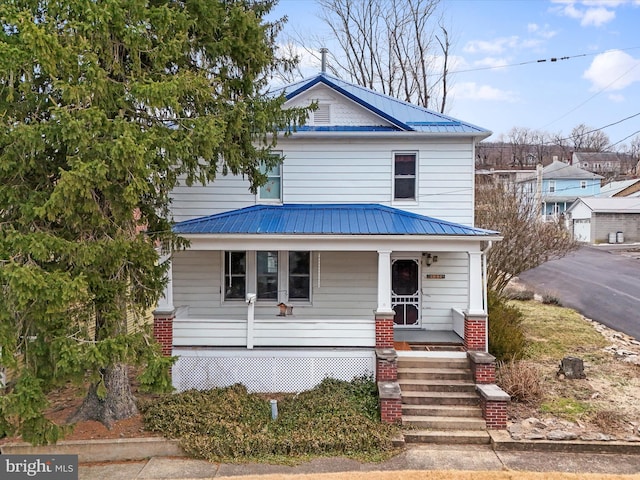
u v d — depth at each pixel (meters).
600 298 22.16
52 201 6.98
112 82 7.66
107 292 8.04
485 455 8.91
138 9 7.59
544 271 30.05
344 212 13.43
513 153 79.81
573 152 80.12
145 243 8.46
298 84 15.33
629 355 13.98
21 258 7.29
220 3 9.27
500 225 18.67
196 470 8.41
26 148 7.19
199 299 14.23
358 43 30.12
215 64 9.50
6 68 6.77
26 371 7.39
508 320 14.44
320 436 9.08
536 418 10.09
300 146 14.07
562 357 13.90
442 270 14.12
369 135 13.64
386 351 11.11
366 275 14.12
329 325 11.60
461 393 10.57
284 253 14.24
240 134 9.85
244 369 11.50
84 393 7.98
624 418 9.98
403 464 8.56
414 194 14.09
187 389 11.32
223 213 13.56
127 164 7.18
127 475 8.24
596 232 46.59
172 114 8.59
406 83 30.06
